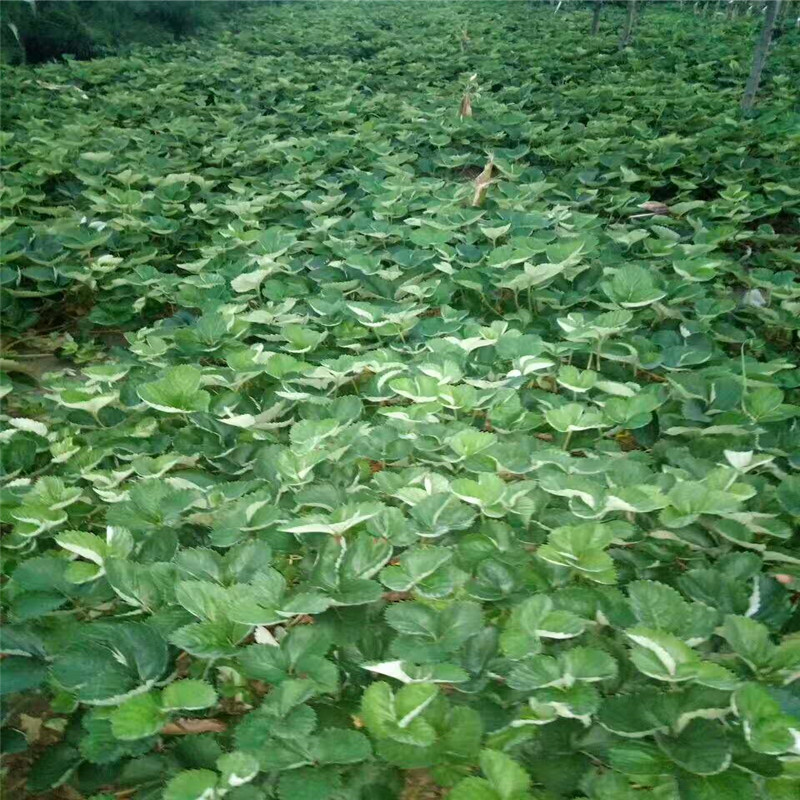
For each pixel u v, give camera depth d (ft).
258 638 6.38
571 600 6.23
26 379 13.32
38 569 6.72
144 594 6.39
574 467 7.79
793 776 4.97
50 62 43.83
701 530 7.25
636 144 23.75
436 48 45.96
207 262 15.87
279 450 8.60
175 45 53.11
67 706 6.26
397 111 32.24
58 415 11.36
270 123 30.81
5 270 15.10
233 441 9.20
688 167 22.76
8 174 22.49
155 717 5.15
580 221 16.01
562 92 34.53
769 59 39.50
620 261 14.98
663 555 7.13
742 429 8.96
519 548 6.97
